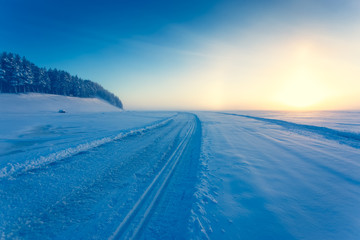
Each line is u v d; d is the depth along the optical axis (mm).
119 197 4301
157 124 21391
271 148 9430
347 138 12406
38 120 26391
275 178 5371
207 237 2902
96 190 4645
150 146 10008
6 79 56938
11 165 5859
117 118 32062
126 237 2977
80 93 87438
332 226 3152
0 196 4156
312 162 6965
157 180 5344
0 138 12094
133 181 5250
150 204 3998
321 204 3898
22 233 3010
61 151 7707
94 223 3320
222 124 22719
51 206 3846
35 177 5332
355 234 2934
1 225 3176
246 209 3723
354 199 4090
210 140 11805
